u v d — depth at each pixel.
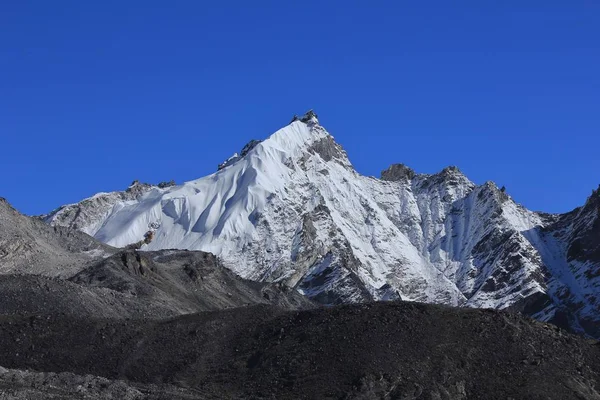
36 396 147.25
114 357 180.75
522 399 165.25
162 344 185.12
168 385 170.75
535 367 173.38
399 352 173.25
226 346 185.25
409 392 164.12
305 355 174.88
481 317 185.12
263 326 189.50
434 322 181.88
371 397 162.88
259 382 170.75
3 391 146.38
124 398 156.12
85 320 190.62
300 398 163.50
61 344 183.38
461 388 167.88
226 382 173.00
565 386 170.25
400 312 184.62
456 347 176.25
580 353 180.00
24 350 181.38
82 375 166.25
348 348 174.75
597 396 169.75
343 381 166.75
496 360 174.75
